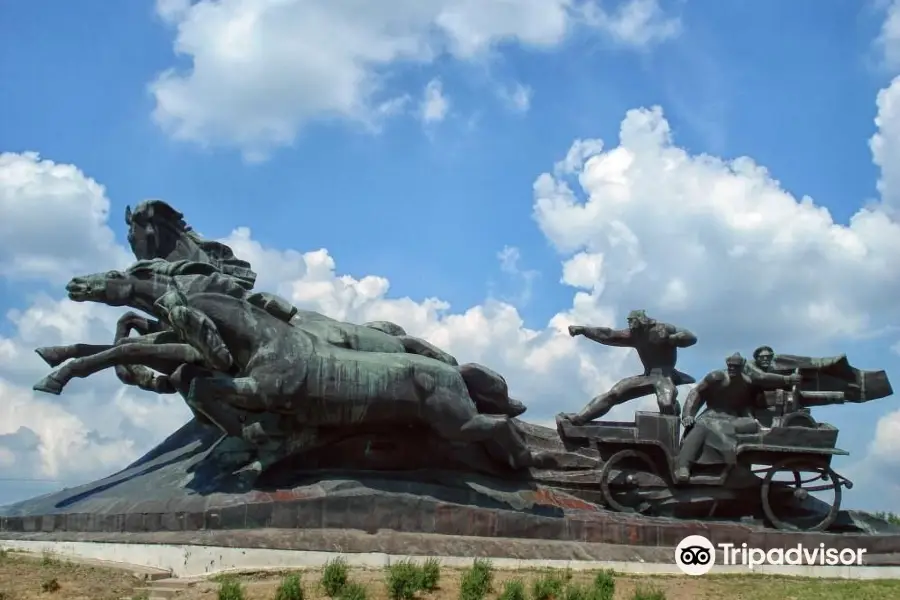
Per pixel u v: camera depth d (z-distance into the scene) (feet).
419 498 66.64
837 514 72.43
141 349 68.13
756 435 71.97
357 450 69.26
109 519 63.31
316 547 61.87
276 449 66.23
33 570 55.98
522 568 63.41
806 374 76.23
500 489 70.85
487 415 71.36
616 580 61.87
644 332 75.97
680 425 73.77
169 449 76.84
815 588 61.93
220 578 57.26
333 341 70.90
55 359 71.77
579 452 74.49
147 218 77.30
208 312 65.67
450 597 53.78
